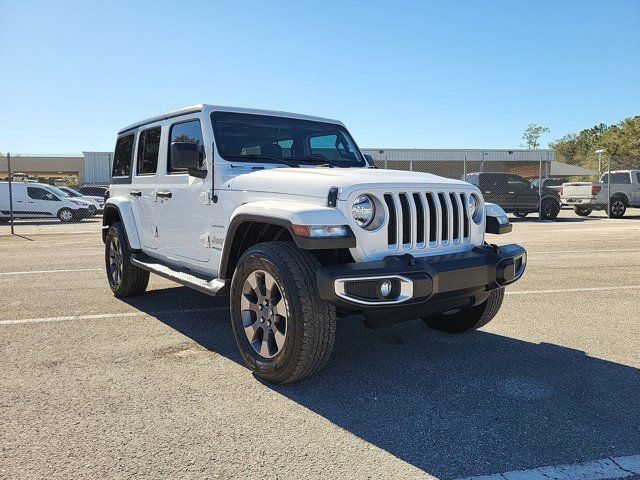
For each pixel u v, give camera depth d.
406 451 2.56
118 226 5.91
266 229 3.80
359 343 4.32
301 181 3.46
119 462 2.44
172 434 2.72
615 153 54.69
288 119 4.86
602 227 15.82
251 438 2.68
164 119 5.07
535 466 2.42
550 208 20.19
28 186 21.84
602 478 2.32
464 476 2.34
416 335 4.55
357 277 3.00
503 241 11.64
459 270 3.29
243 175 3.94
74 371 3.62
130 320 4.99
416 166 34.31
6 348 4.12
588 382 3.46
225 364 3.79
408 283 3.07
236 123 4.48
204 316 5.14
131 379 3.48
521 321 4.98
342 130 5.25
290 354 3.21
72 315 5.18
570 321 4.98
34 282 6.96
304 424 2.85
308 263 3.24
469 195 3.83
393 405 3.09
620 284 6.75
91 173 32.97
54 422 2.85
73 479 2.30
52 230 16.17
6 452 2.53
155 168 5.22
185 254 4.65
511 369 3.70
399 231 3.35
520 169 37.62
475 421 2.88
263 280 3.48
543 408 3.05
